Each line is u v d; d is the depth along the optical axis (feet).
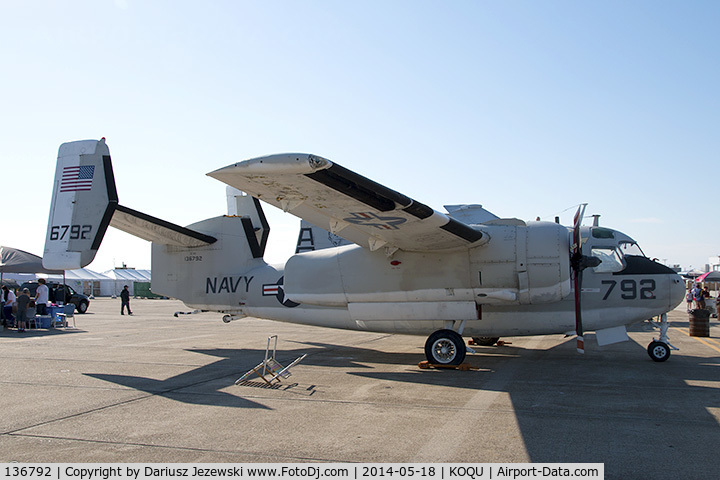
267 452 16.16
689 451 16.07
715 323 67.92
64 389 25.38
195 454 15.99
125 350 39.96
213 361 34.40
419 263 32.45
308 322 39.65
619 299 33.37
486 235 30.71
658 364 32.83
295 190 24.12
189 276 43.62
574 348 41.42
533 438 17.39
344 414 20.63
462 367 30.73
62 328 60.34
